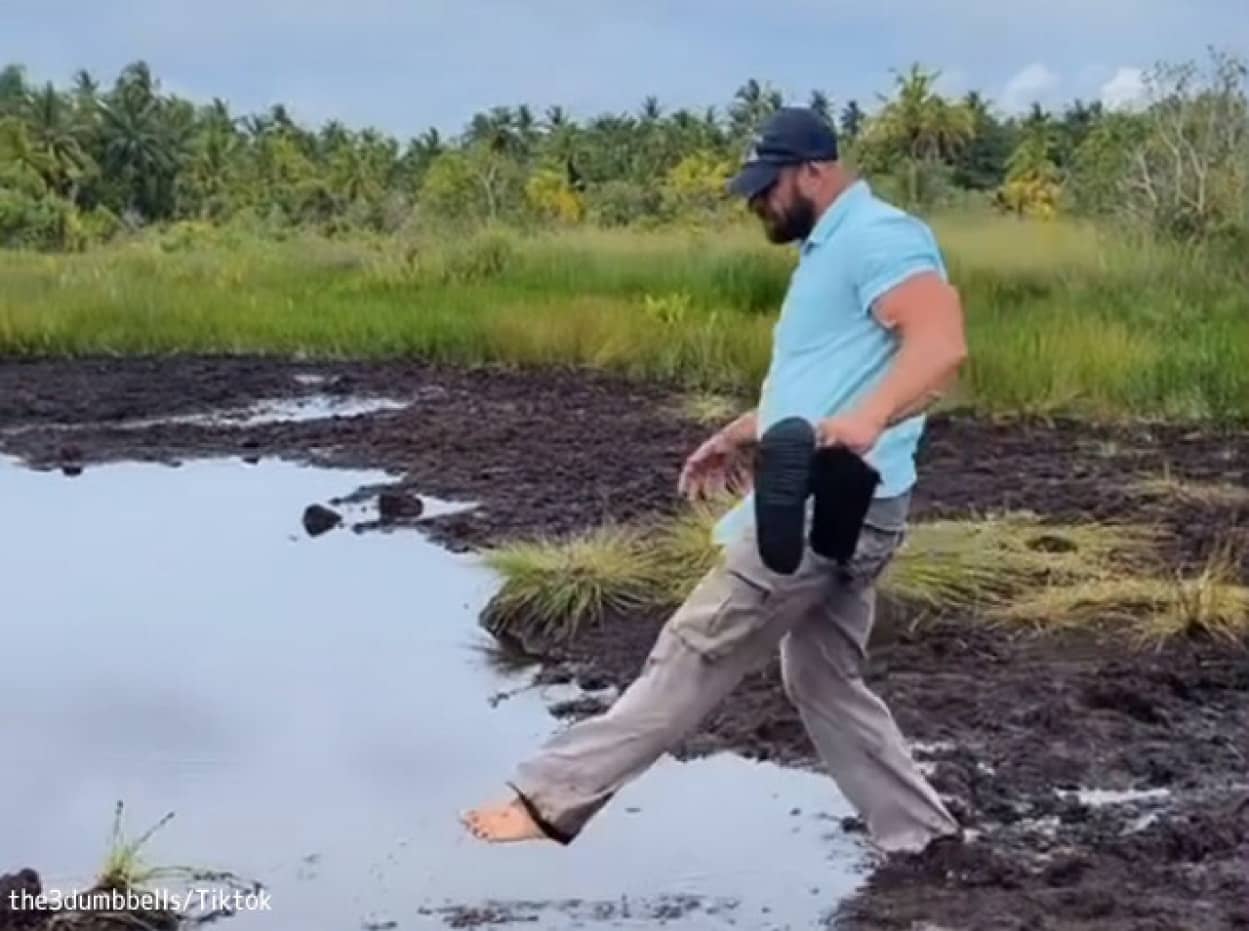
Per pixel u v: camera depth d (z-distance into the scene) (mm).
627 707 5367
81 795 6531
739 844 6016
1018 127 59062
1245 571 9250
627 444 13812
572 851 5988
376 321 21188
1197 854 5871
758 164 5250
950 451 13195
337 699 7656
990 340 16453
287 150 72625
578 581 8758
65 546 10688
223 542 10742
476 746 7070
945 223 26188
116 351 21078
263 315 21922
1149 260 21125
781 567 5012
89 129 79125
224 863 5941
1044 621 8359
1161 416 14562
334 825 6242
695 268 23812
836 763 5770
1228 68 23859
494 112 80625
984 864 5711
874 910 5477
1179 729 7094
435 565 10055
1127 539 9758
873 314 5137
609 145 75562
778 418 5246
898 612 8422
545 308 20594
